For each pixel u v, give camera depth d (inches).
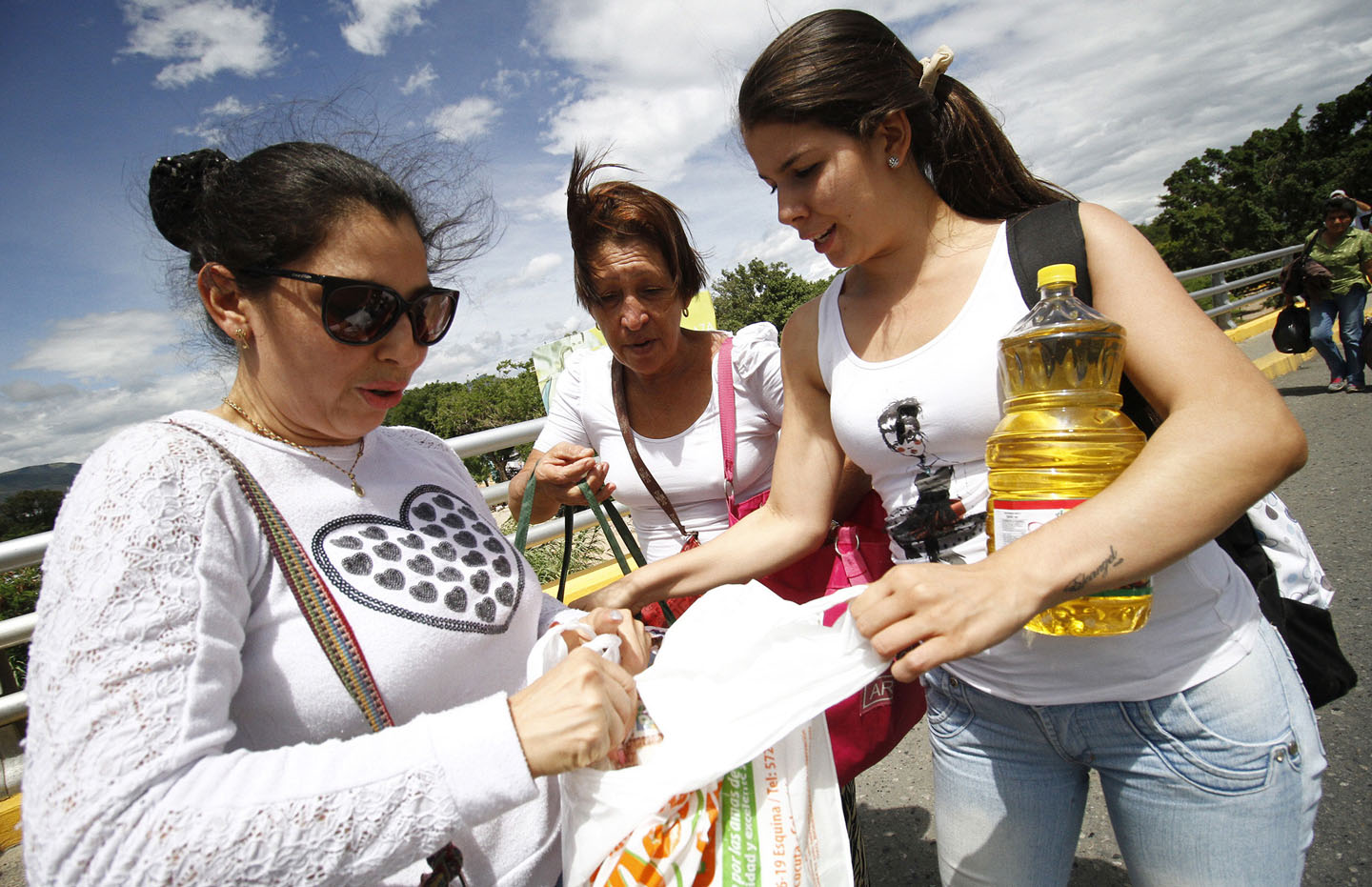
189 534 34.3
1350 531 152.6
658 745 42.1
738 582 63.4
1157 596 43.1
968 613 37.0
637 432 86.4
